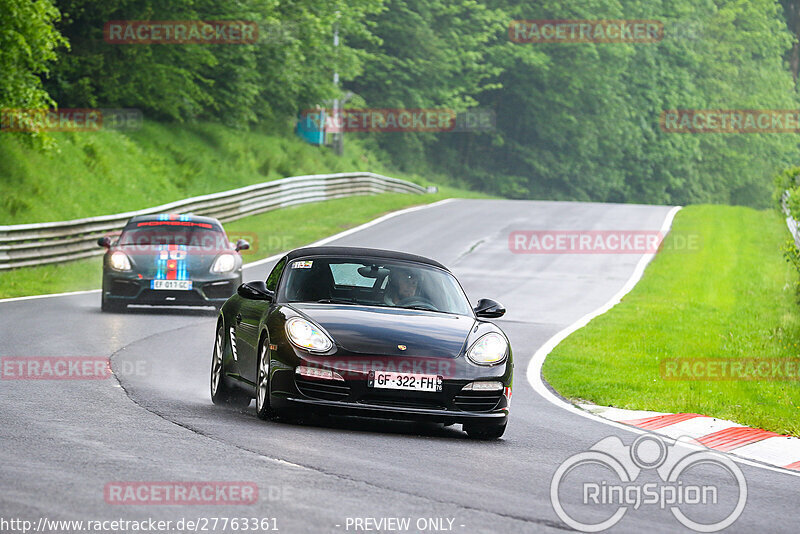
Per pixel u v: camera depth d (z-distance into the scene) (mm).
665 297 37594
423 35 109500
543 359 24031
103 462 10805
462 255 47719
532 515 9789
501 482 11219
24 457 10852
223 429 13227
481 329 14883
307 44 83188
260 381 14422
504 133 129375
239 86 77125
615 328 29750
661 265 46531
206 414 14555
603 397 19047
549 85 128000
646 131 139750
